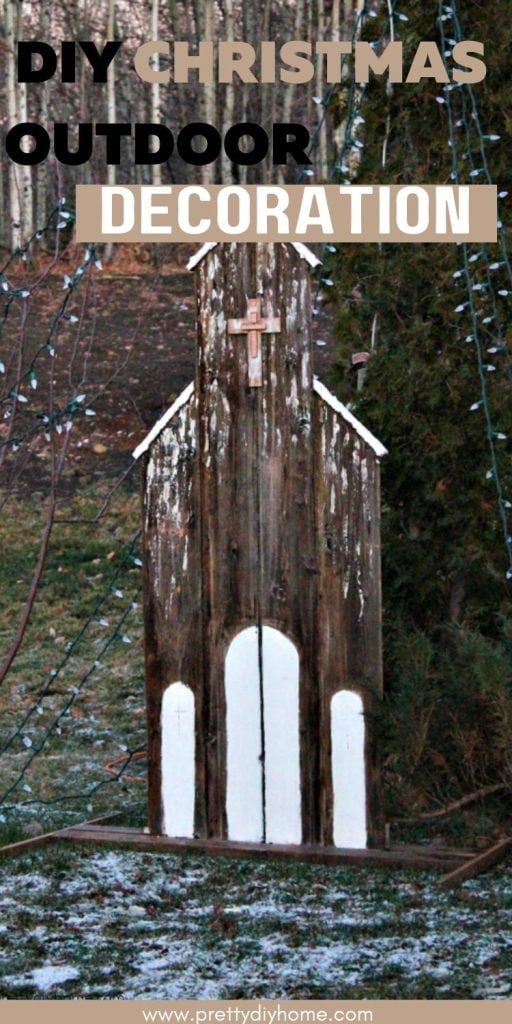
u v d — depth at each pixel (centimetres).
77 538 1198
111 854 548
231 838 548
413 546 606
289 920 460
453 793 543
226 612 548
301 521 538
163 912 471
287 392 539
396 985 396
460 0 607
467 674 523
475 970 408
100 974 408
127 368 1614
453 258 598
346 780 534
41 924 459
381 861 520
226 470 548
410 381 597
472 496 591
